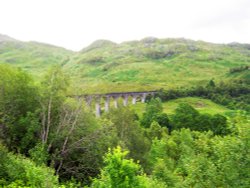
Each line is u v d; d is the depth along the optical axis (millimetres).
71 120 35750
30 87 36250
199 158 21219
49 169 24719
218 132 96688
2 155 25594
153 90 196875
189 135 64562
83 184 32656
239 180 18094
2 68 36562
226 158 19312
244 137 18562
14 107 34438
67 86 37094
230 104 166125
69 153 34469
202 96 189875
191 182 20984
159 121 110375
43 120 32875
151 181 24391
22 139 32562
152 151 51719
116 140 40531
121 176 17375
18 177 23438
